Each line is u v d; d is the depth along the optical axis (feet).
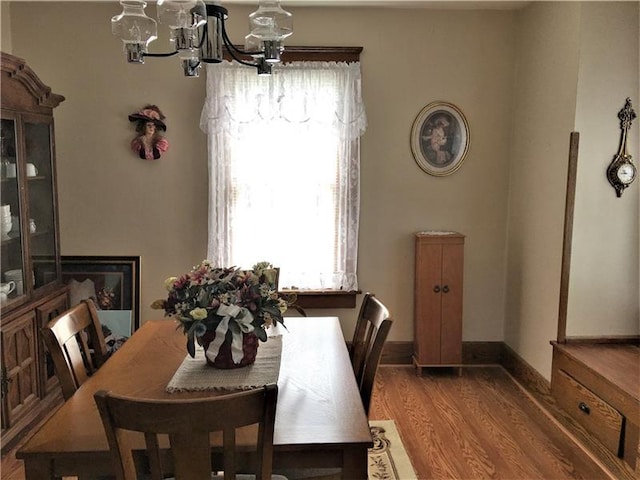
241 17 11.69
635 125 9.82
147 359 6.81
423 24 12.06
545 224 10.87
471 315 12.99
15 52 11.74
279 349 7.14
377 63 12.10
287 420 5.24
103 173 12.16
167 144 12.05
